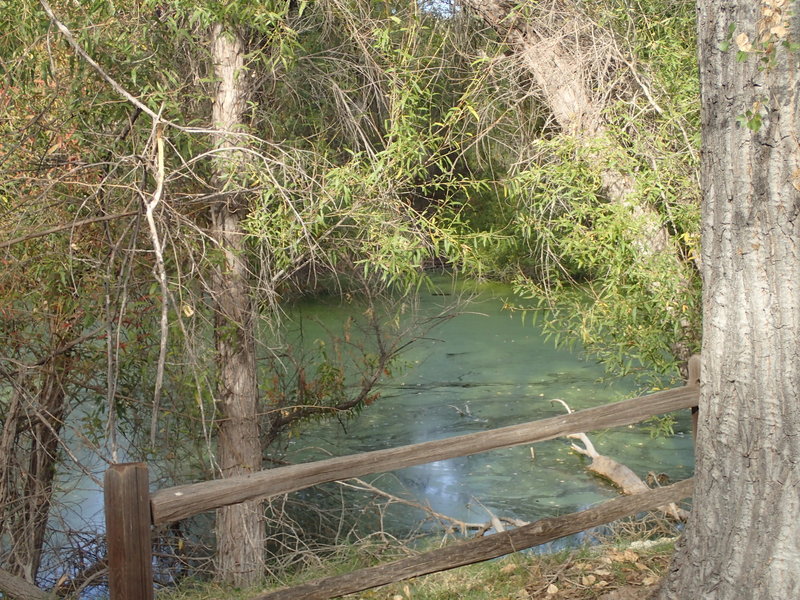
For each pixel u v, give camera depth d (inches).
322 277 352.8
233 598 225.3
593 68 329.4
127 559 120.1
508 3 344.5
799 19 123.0
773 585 129.0
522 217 331.3
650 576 181.2
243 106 304.5
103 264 263.9
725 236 133.3
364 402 387.9
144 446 322.7
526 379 522.6
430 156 324.5
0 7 239.6
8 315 271.1
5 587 218.7
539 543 161.3
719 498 135.9
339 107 338.0
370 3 331.9
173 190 282.7
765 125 126.5
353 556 267.0
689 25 345.4
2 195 254.7
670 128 321.7
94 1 238.4
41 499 315.3
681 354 322.3
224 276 305.1
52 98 248.4
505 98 374.0
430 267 378.3
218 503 126.1
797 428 127.3
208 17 269.1
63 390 295.1
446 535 279.4
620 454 406.9
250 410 321.4
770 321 128.6
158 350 289.7
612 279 305.0
